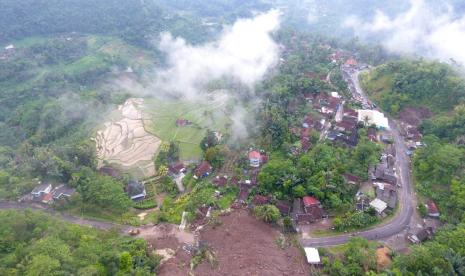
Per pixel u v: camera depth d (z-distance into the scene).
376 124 141.50
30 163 126.19
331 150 122.12
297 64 196.38
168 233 100.00
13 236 85.69
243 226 98.44
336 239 94.31
